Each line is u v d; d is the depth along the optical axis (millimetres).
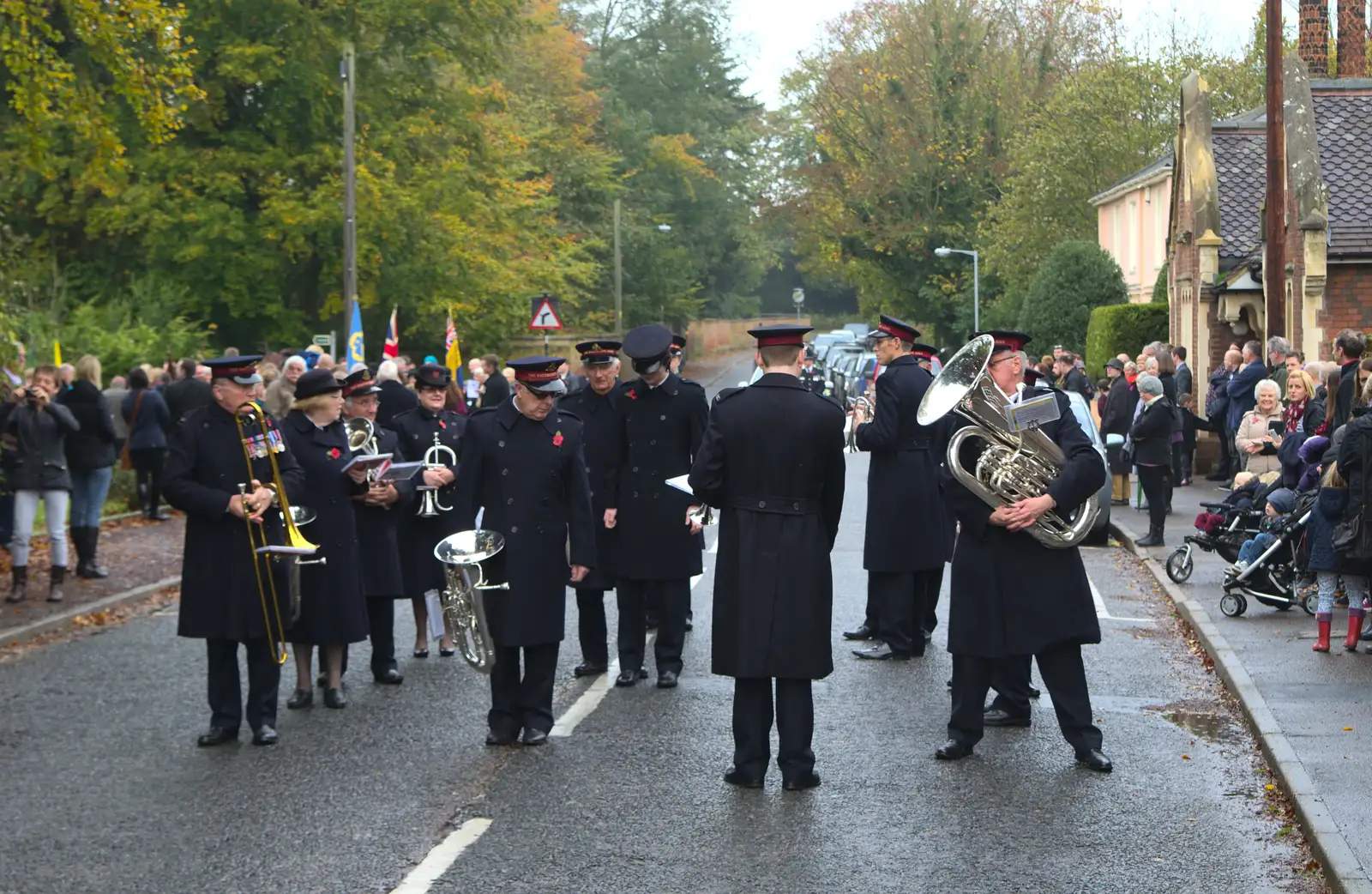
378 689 10328
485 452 8789
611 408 10578
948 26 61500
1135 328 32375
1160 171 41906
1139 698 9836
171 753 8602
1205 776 7930
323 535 9594
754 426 7641
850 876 6371
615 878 6375
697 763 8258
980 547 8172
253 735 8859
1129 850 6703
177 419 20328
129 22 15352
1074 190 51000
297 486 8961
